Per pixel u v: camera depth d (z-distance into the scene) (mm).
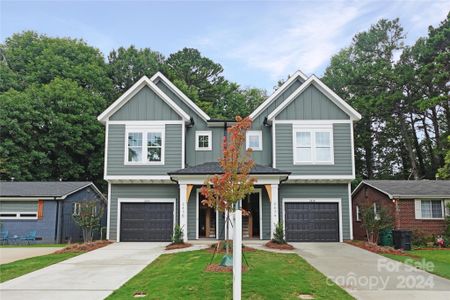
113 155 21266
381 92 38656
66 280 11062
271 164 21750
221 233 20750
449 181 25078
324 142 21141
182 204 19172
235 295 7320
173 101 22875
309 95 21484
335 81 44312
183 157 21172
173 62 47281
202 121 22797
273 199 18859
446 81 32531
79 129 34781
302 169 20875
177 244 18078
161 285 9828
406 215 21703
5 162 31359
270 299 8578
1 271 12555
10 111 32281
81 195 25422
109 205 21344
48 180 34562
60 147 34875
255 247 17516
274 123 21266
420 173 40844
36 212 22984
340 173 20812
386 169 43188
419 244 21062
